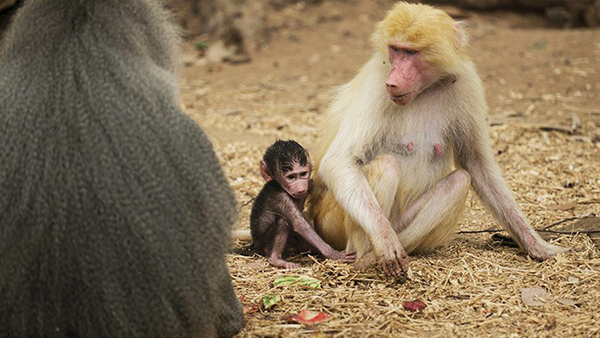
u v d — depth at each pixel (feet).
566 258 35.35
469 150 37.11
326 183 35.14
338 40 90.27
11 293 22.93
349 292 32.12
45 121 22.65
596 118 62.18
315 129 61.77
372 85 35.01
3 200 22.38
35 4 24.91
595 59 76.43
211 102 71.56
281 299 31.63
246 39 89.40
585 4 96.48
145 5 25.80
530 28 97.50
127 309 22.67
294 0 96.99
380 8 97.91
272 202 36.76
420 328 28.84
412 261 35.22
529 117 62.95
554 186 48.08
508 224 36.86
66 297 22.77
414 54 33.65
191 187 23.38
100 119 22.59
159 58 25.77
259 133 61.26
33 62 23.61
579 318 29.27
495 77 73.92
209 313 24.57
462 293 32.09
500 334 28.32
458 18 95.66
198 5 94.43
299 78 78.64
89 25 24.08
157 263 22.67
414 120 35.65
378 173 34.09
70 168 22.27
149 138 22.93
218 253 24.34
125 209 22.30
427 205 35.17
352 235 35.22
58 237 22.21
